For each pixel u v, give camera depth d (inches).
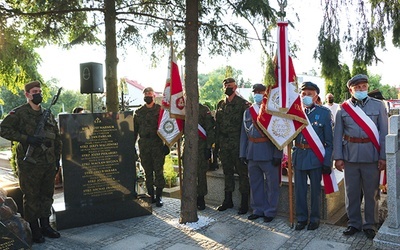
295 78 180.1
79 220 194.5
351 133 163.9
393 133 138.2
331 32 180.4
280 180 196.4
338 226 184.1
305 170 178.5
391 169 134.6
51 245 169.8
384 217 182.7
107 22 248.7
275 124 181.0
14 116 168.4
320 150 176.4
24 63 238.7
